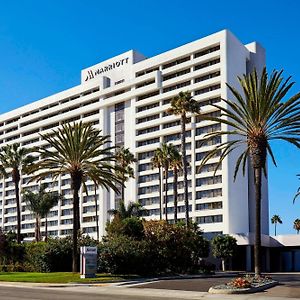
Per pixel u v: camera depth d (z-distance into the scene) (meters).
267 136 39.09
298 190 60.94
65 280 39.62
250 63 110.62
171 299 25.17
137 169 112.50
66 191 128.00
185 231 54.28
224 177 95.62
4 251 60.62
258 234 38.16
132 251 47.62
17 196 80.19
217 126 99.69
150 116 112.75
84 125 48.62
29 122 145.12
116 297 26.11
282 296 26.73
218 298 26.05
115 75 123.62
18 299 24.30
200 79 103.81
